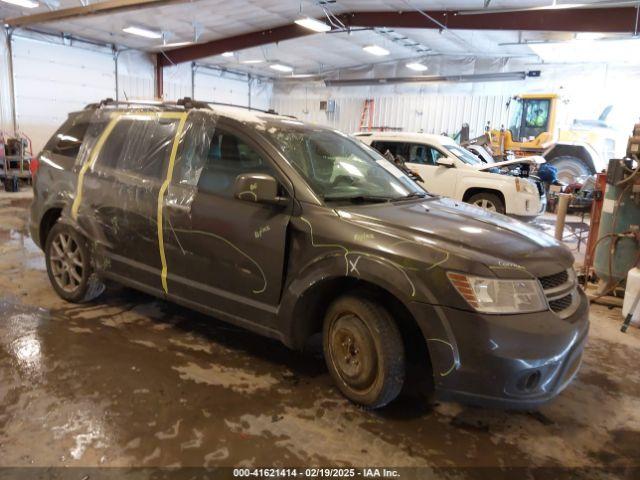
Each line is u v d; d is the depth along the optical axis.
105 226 3.85
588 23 10.52
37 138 14.76
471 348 2.44
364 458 2.44
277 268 2.96
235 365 3.32
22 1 11.38
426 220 2.96
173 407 2.78
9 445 2.38
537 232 3.26
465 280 2.46
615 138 15.59
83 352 3.39
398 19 12.80
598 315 4.86
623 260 5.05
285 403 2.88
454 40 15.55
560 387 2.65
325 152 3.51
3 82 13.76
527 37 14.10
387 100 20.03
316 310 3.05
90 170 4.02
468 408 2.96
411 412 2.88
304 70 21.34
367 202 3.18
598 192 5.61
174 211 3.40
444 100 18.72
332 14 13.41
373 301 2.73
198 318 4.10
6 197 11.52
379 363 2.70
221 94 20.84
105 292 4.61
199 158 3.43
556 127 15.48
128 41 15.99
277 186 3.03
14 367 3.13
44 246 4.50
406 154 10.14
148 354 3.41
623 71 15.75
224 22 13.94
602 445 2.68
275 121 3.60
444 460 2.46
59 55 14.95
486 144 14.07
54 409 2.69
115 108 4.16
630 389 3.34
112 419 2.63
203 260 3.29
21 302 4.27
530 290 2.55
